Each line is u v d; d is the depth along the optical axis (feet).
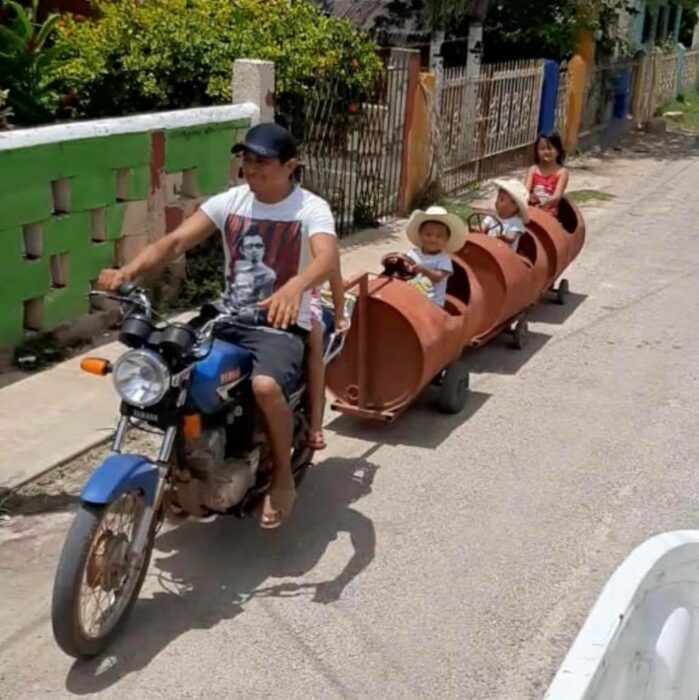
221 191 25.62
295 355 13.38
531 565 14.88
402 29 56.44
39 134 19.85
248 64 26.50
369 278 18.63
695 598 8.21
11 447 17.17
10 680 11.82
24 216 19.86
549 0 55.77
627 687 7.36
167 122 23.27
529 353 24.16
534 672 12.50
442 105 39.88
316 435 14.80
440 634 13.15
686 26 97.25
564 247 25.61
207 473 12.96
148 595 13.60
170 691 11.78
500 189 23.80
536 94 50.31
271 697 11.79
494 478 17.60
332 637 12.96
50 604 13.24
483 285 22.08
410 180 37.76
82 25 32.83
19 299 20.27
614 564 15.03
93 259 22.00
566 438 19.38
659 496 17.24
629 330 26.16
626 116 67.92
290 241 13.88
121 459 12.09
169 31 29.73
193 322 13.10
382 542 15.29
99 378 20.31
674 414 20.76
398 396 18.54
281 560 14.65
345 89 32.22
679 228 38.91
